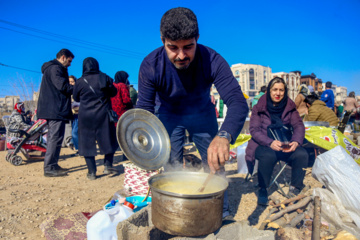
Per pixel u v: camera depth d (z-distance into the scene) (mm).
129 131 2035
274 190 3803
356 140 7090
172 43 1750
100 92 4492
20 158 5934
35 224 2836
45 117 4719
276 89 3389
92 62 4570
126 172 3074
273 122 3510
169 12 1727
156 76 2195
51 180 4637
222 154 1594
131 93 7473
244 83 81875
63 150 7840
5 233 2619
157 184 1821
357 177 2398
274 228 2398
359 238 2213
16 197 3699
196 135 2660
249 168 3891
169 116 2553
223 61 2168
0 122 16359
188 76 2166
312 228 2217
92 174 4676
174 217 1508
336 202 2469
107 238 2057
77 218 2711
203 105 2492
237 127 1846
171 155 2691
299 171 3258
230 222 1917
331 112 5125
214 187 1794
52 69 4621
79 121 4527
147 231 1736
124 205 2402
